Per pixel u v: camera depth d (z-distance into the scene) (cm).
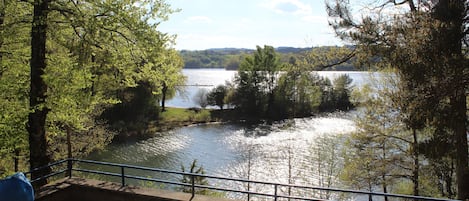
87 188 866
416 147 1282
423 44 992
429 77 994
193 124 6059
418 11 1100
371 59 1277
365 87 1866
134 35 1107
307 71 1619
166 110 6819
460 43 1023
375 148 1897
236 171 3291
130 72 1241
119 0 1064
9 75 1125
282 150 3931
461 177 1149
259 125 6016
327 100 6988
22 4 1118
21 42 1155
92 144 2506
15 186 534
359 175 1900
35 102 1061
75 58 1147
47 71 1064
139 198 818
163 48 1138
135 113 5272
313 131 5031
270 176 3105
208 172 3303
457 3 998
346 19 1304
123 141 4628
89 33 1051
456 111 1048
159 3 1111
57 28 1096
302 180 2864
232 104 7181
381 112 1802
